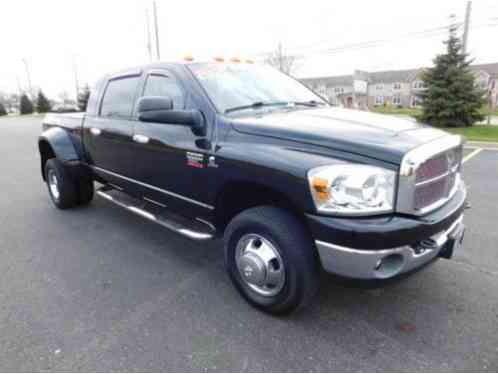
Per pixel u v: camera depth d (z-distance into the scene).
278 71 3.77
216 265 3.26
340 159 2.05
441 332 2.32
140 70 3.46
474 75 17.69
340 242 1.98
